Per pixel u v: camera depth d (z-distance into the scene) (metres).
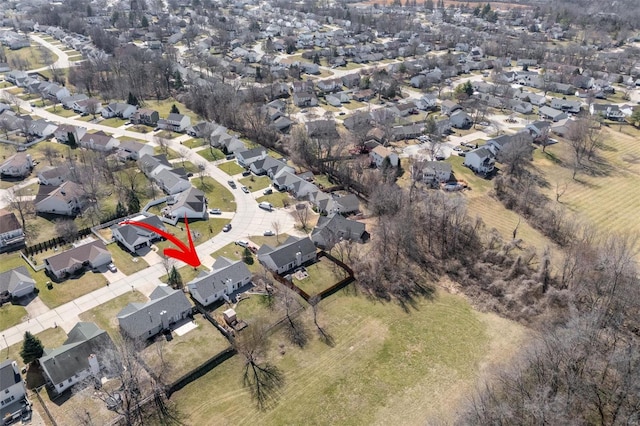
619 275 83.88
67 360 67.56
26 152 143.62
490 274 94.31
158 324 77.44
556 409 55.16
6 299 83.75
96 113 179.75
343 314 84.50
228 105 174.38
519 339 80.25
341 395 68.44
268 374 71.31
